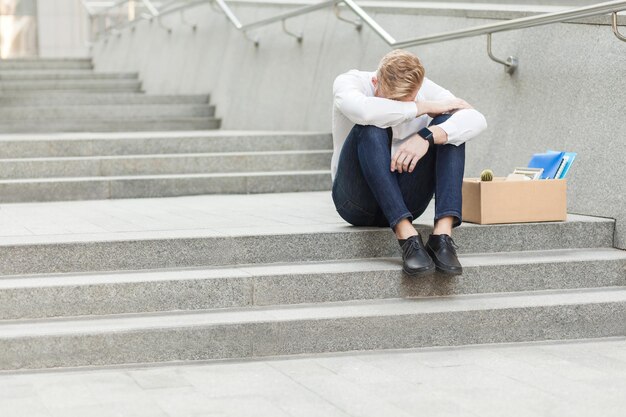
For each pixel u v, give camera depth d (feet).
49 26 77.20
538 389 15.07
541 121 24.85
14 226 21.56
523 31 25.94
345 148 19.40
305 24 39.96
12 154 31.12
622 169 21.79
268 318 17.30
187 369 16.39
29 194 28.25
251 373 16.14
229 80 46.26
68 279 17.90
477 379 15.72
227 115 45.96
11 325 16.89
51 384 15.37
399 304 18.52
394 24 33.24
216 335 16.93
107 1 65.21
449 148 18.75
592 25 23.31
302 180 31.07
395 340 17.83
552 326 18.65
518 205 21.06
